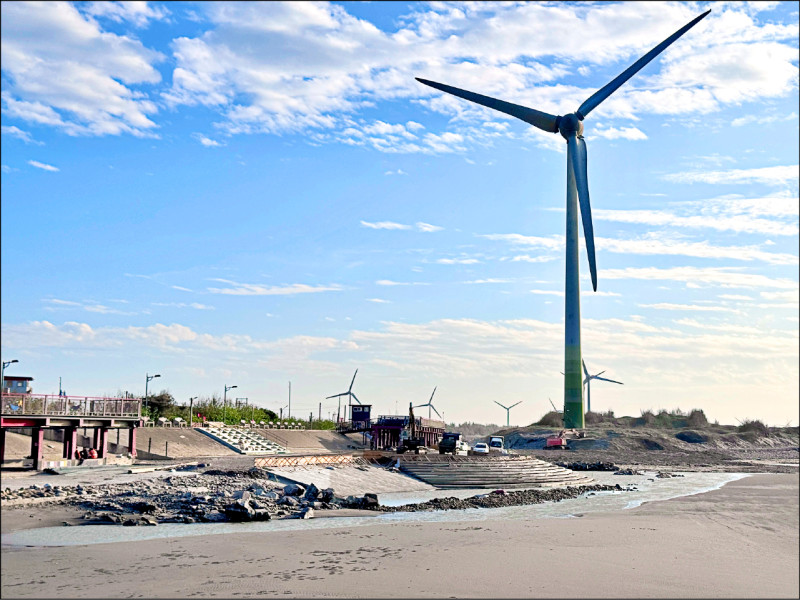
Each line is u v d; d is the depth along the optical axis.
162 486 53.97
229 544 36.78
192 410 115.31
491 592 28.16
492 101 138.50
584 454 155.38
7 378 77.62
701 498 69.06
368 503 55.66
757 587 29.92
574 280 157.25
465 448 97.81
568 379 162.38
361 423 134.25
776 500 66.31
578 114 137.00
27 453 76.25
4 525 39.62
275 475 63.84
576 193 156.88
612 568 33.19
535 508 58.72
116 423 74.44
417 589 28.33
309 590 27.77
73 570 30.16
